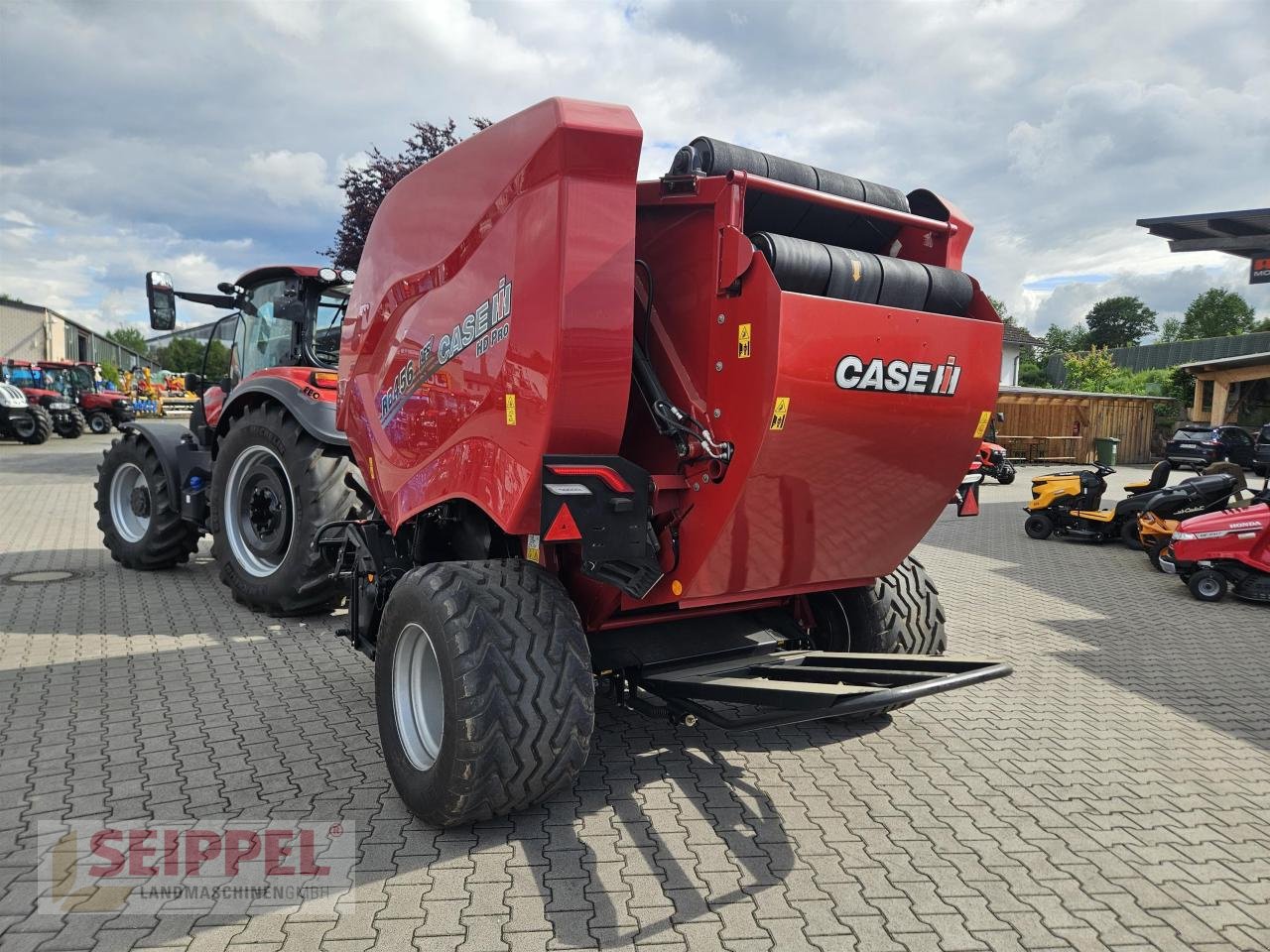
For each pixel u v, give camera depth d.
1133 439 27.91
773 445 2.69
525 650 2.76
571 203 2.57
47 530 9.15
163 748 3.60
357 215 13.23
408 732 3.08
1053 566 8.84
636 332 2.98
